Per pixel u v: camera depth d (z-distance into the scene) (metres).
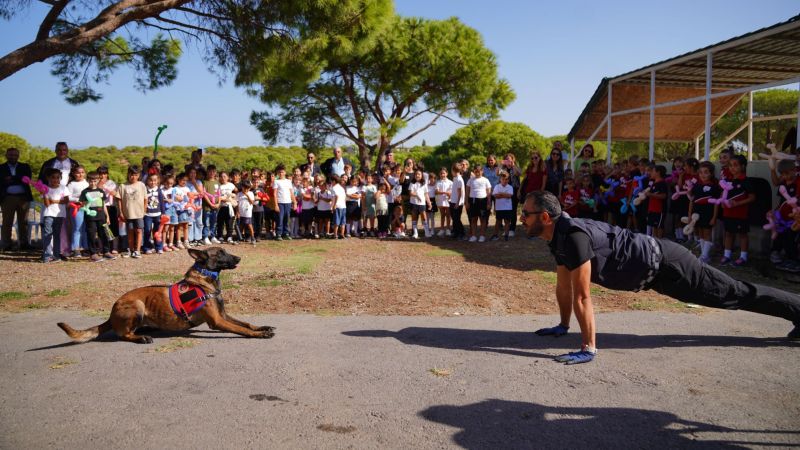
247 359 4.46
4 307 6.74
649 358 4.37
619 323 5.47
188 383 3.94
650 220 9.93
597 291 7.03
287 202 13.20
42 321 6.02
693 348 4.61
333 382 3.93
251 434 3.13
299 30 10.38
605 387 3.78
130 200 10.39
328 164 14.73
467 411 3.42
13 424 3.29
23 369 4.30
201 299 5.02
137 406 3.54
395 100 22.02
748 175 9.55
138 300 5.05
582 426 3.20
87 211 10.03
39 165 28.22
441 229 13.38
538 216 4.44
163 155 72.31
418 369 4.19
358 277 8.40
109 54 11.83
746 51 11.66
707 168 8.53
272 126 21.98
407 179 13.64
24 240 11.70
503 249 11.02
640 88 15.37
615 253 4.33
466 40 20.75
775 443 2.98
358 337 5.12
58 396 3.73
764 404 3.46
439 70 20.55
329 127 22.34
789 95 22.58
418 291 7.36
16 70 7.91
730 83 15.23
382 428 3.20
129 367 4.31
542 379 3.94
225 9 10.03
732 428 3.15
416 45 20.17
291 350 4.71
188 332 5.39
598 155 31.31
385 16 11.55
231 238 12.72
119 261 10.15
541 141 37.84
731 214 8.23
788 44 11.09
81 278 8.57
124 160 67.94
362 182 13.88
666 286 4.45
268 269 9.18
